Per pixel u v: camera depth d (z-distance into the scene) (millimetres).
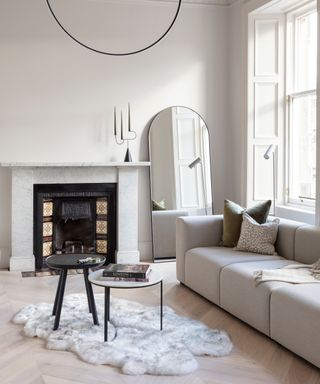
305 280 3314
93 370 2848
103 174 5656
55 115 5555
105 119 5703
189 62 5934
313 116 5102
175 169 5910
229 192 6160
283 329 3098
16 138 5461
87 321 3598
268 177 5527
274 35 5430
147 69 5801
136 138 5816
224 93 6086
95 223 5762
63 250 5730
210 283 4074
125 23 5672
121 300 4168
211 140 6066
